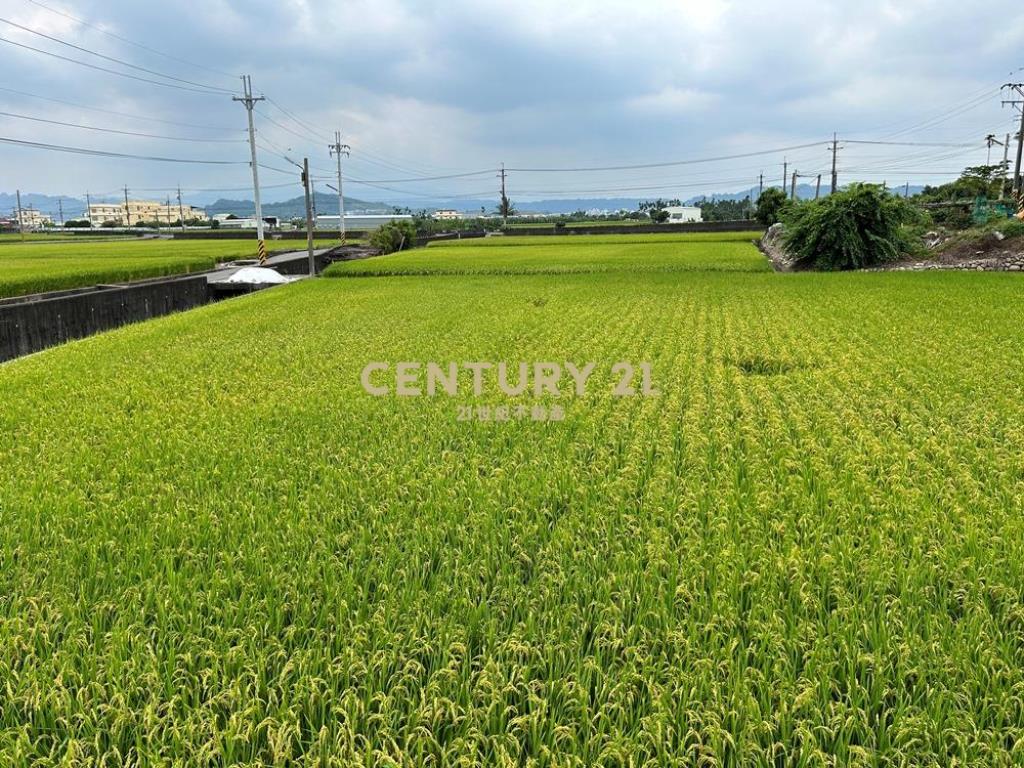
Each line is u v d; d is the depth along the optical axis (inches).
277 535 215.2
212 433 326.3
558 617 169.8
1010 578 185.0
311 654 157.0
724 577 184.2
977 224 1342.3
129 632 163.8
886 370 428.1
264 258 1572.3
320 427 334.6
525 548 207.3
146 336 623.5
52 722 143.3
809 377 416.8
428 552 206.1
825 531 213.6
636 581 185.2
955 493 241.6
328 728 137.6
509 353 510.0
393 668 155.9
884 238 1208.2
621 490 245.0
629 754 129.7
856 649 154.5
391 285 1055.6
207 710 141.6
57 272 1064.2
